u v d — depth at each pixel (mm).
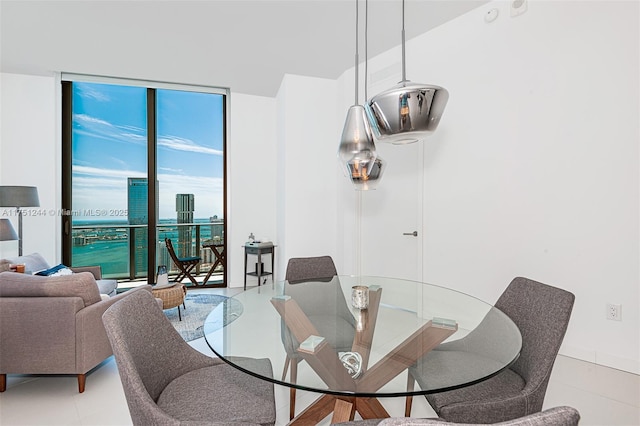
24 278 2160
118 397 2115
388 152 3863
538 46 2613
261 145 5043
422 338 1436
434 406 1301
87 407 2006
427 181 3439
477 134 3012
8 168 4156
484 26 2939
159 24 3170
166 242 4816
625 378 2207
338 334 1482
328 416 1886
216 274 5273
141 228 4801
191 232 5023
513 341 1359
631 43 2207
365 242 4152
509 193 2801
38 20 3092
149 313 1407
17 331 2096
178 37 3414
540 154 2615
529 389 1253
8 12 2961
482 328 1535
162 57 3855
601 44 2320
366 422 1205
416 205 3551
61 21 3109
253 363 1246
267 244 4797
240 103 4930
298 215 4422
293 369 1217
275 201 5094
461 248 3148
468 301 1975
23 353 2102
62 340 2105
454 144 3191
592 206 2373
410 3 2893
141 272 4844
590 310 2398
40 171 4258
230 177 4902
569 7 2457
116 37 3406
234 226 4930
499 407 1198
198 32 3320
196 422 991
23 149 4203
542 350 1349
